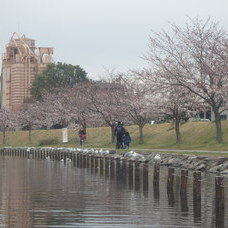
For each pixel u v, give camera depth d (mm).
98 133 181500
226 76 104625
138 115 144625
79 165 108375
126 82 152500
